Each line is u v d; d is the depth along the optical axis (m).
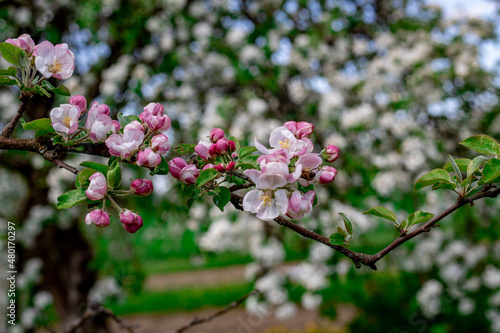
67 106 0.99
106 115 1.04
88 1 3.66
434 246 4.67
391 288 5.86
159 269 12.69
